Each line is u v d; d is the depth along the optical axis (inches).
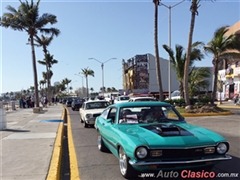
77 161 270.4
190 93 908.6
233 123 530.6
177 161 177.5
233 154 281.0
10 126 534.6
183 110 722.8
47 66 2068.2
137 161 177.3
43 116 807.7
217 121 566.6
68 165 272.8
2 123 479.2
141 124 232.2
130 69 2664.9
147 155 177.2
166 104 261.1
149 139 185.9
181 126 221.8
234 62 1336.1
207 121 570.6
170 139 184.9
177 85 2431.1
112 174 225.1
